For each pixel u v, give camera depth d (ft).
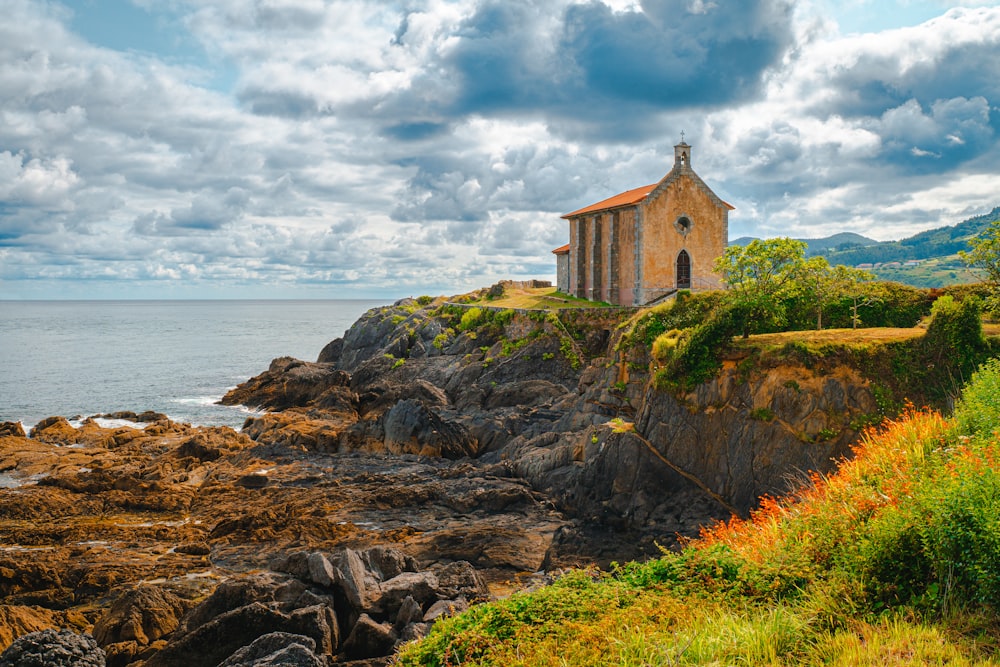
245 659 63.46
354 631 70.54
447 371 227.40
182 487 140.36
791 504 53.62
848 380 109.19
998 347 107.04
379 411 206.39
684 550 52.03
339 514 124.26
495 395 197.88
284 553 106.11
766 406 111.55
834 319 149.07
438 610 72.18
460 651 39.58
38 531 114.42
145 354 457.27
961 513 36.58
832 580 38.37
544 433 155.43
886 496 43.06
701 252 227.61
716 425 115.55
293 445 174.60
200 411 244.22
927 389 107.96
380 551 85.76
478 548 105.50
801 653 33.42
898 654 31.30
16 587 91.76
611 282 237.66
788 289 139.03
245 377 340.18
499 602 44.62
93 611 86.69
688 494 114.01
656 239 222.07
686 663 32.81
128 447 175.52
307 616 69.92
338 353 330.95
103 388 301.22
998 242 110.73
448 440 169.58
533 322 224.12
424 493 130.41
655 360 133.49
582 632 37.81
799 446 107.45
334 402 210.59
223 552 106.93
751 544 46.65
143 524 122.83
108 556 105.60
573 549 106.01
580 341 216.54
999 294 113.39
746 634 34.12
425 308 299.17
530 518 121.08
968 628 32.76
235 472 152.66
